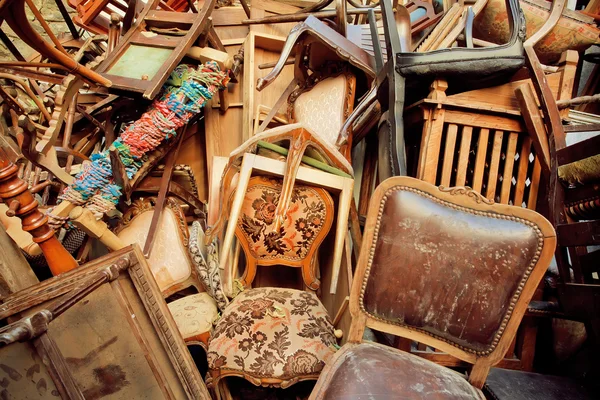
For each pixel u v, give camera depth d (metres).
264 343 1.04
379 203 0.91
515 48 1.24
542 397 0.98
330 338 1.12
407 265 0.89
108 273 0.77
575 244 1.07
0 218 1.26
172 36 1.75
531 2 1.50
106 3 1.86
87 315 0.73
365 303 0.94
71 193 1.37
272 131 1.18
